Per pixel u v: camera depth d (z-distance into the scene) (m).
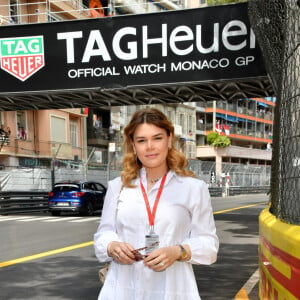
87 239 8.96
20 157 24.33
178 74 11.35
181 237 1.84
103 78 11.87
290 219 1.83
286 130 1.94
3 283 5.32
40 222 12.63
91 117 34.19
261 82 11.77
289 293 1.62
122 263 1.81
